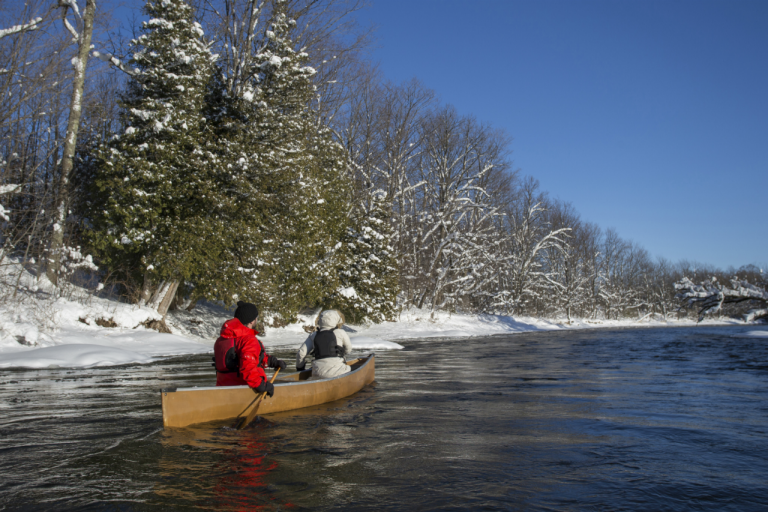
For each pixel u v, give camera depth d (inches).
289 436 187.2
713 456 163.3
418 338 1087.0
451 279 1680.6
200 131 742.5
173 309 951.6
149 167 672.4
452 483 136.9
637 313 2723.9
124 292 821.2
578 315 2242.9
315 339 282.8
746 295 799.1
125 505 120.9
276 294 890.7
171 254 690.8
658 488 133.4
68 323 631.2
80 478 139.6
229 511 117.3
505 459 159.0
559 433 194.2
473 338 1082.1
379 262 1151.6
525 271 1824.6
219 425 202.5
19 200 836.0
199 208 723.4
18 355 465.1
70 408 238.5
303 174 874.1
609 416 227.3
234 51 864.3
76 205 815.7
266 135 784.3
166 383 331.0
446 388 318.7
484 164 1766.7
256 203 760.3
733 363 495.8
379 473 145.0
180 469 147.5
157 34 701.3
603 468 150.6
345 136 1397.6
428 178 1760.6
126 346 601.0
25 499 124.5
